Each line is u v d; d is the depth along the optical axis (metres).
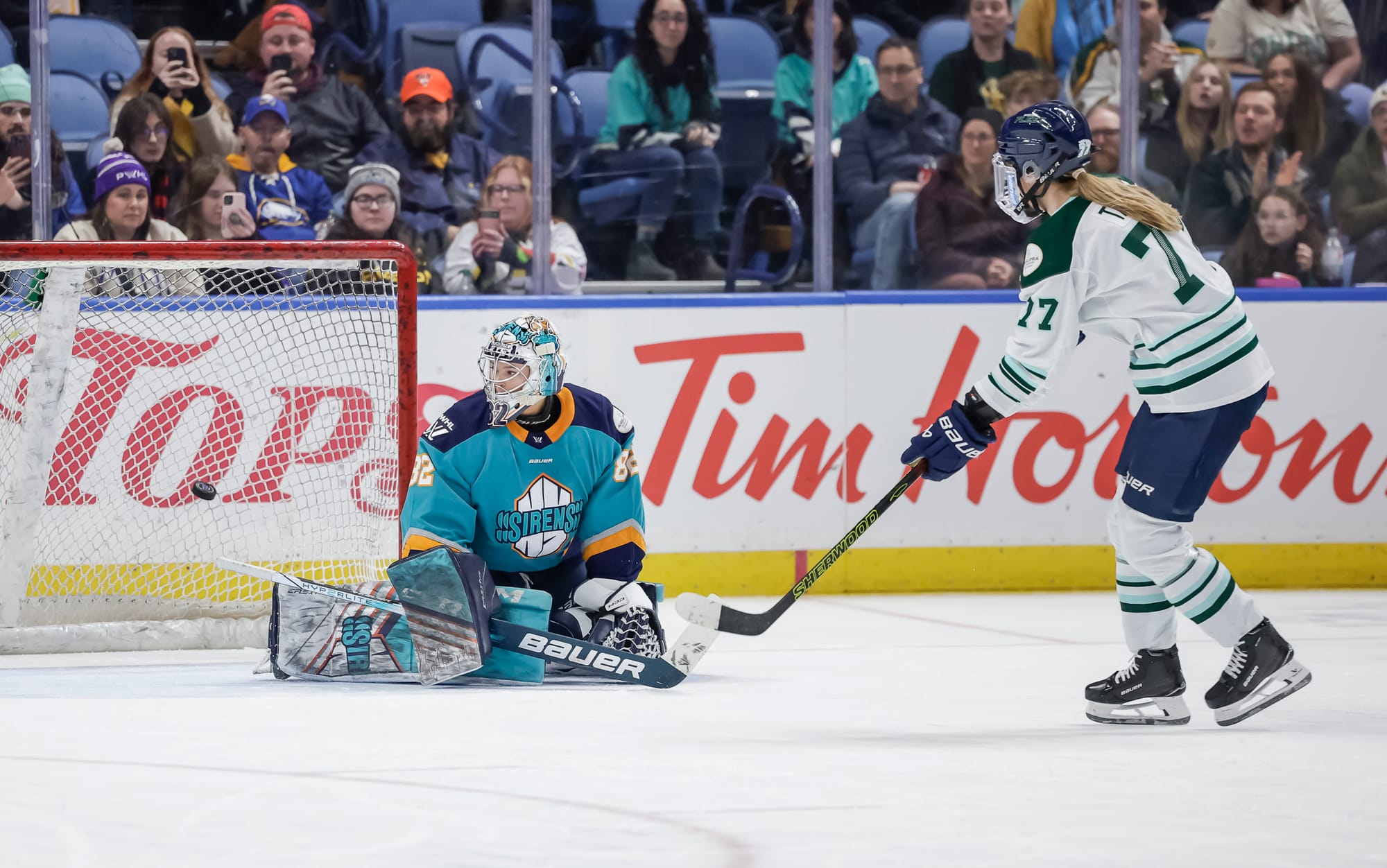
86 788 8.48
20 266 15.57
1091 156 11.32
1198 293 10.81
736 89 24.31
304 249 15.84
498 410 13.19
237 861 6.88
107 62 22.88
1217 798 8.36
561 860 6.93
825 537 22.14
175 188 23.08
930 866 6.84
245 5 23.16
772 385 21.95
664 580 21.73
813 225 24.02
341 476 18.95
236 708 11.69
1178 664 11.16
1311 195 24.72
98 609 16.44
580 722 10.98
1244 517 22.83
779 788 8.56
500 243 23.66
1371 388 23.02
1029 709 11.84
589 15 24.27
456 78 24.02
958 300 22.33
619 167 24.28
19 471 15.91
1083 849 7.16
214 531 18.86
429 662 12.84
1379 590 22.83
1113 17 24.23
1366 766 9.36
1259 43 24.36
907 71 24.06
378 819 7.72
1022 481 22.45
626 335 21.59
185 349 18.81
